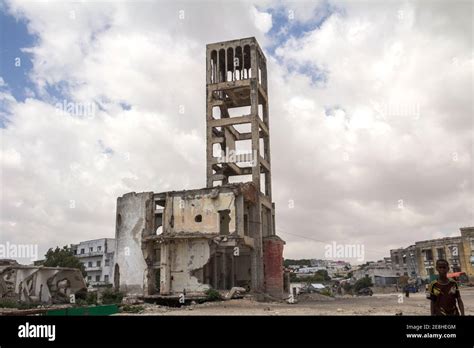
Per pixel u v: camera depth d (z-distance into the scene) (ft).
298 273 440.04
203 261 147.43
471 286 274.98
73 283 151.33
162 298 144.05
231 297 141.38
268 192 193.88
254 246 161.99
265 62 207.21
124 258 159.84
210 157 184.85
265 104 202.08
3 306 117.50
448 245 317.01
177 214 155.43
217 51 196.54
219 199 152.15
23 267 138.82
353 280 363.97
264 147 199.21
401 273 352.69
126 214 164.25
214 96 192.65
